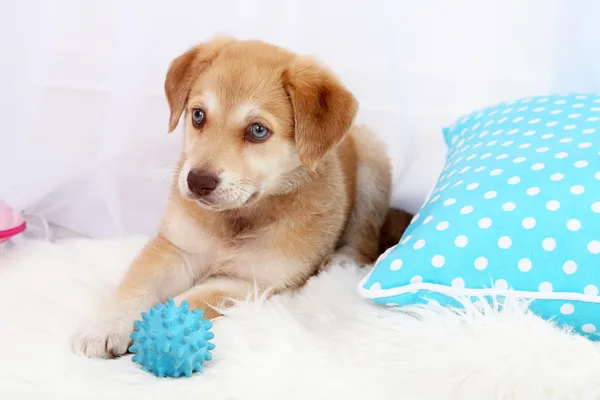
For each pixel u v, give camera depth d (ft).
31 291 2.78
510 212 2.50
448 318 2.44
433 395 2.27
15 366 2.34
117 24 3.52
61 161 3.54
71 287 2.82
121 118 3.52
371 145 3.53
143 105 3.57
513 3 3.63
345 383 2.30
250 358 2.39
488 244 2.47
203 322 2.44
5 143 3.49
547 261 2.42
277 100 2.79
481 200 2.57
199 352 2.36
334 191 3.03
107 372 2.35
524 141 2.77
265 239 2.89
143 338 2.37
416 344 2.39
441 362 2.33
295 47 3.64
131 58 3.49
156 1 3.53
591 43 3.63
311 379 2.31
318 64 2.87
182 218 2.94
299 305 2.73
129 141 3.55
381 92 3.70
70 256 3.10
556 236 2.44
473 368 2.30
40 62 3.47
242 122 2.74
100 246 3.20
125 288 2.76
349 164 3.34
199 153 2.68
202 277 3.02
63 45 3.53
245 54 2.87
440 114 3.76
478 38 3.67
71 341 2.52
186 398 2.26
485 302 2.43
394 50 3.63
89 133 3.59
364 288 2.55
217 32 3.45
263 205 2.88
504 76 3.70
